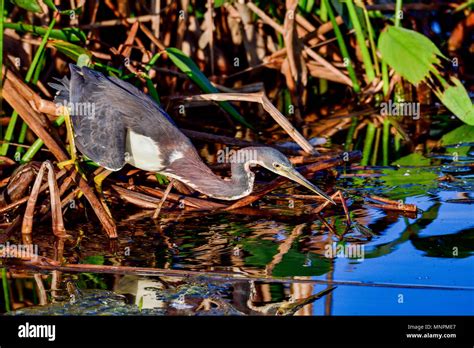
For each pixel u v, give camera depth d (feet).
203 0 59.88
